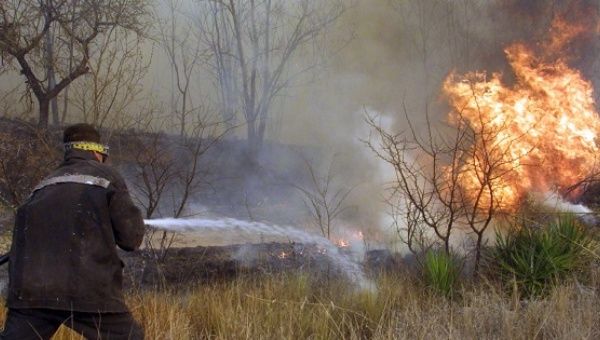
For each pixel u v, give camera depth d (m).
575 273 6.32
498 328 4.93
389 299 5.75
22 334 3.69
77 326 3.74
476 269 6.64
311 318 5.28
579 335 4.42
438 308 5.27
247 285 6.34
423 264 6.58
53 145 10.34
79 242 3.72
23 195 8.77
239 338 4.70
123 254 7.47
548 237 6.58
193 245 8.40
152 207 8.86
